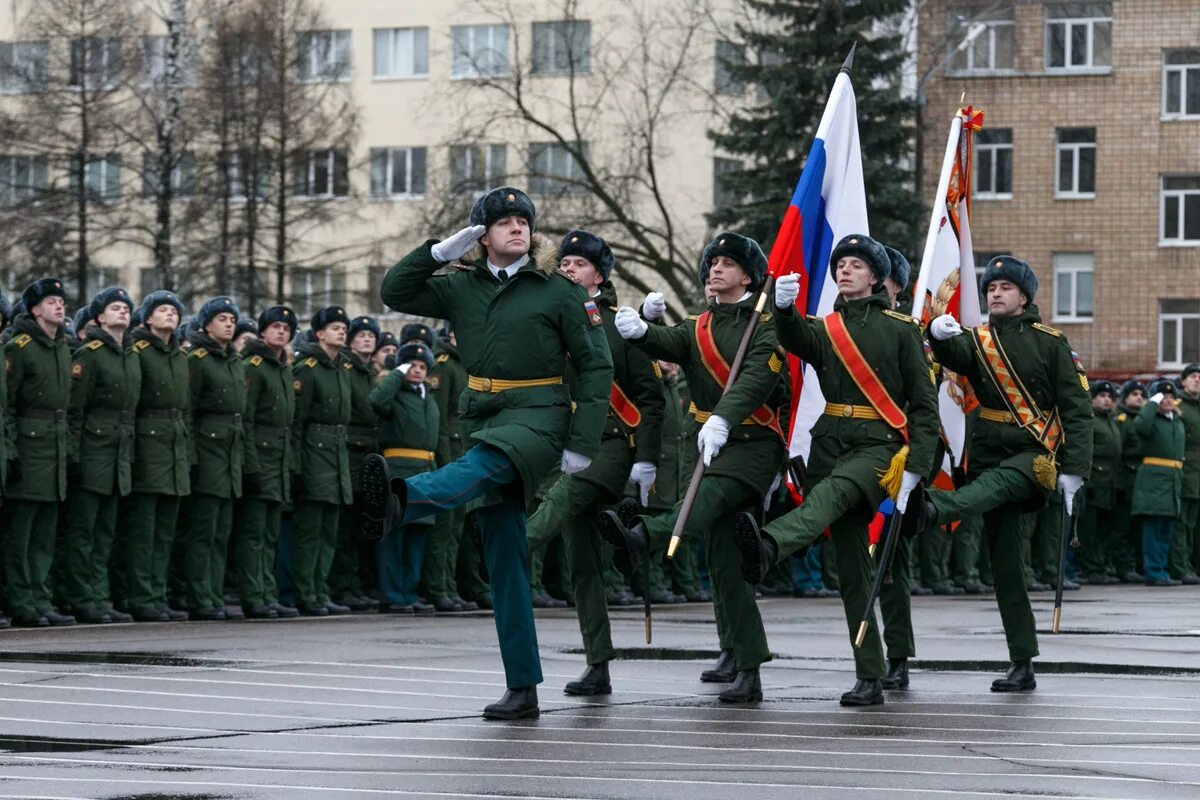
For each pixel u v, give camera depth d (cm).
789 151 4825
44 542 2033
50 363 2017
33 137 5644
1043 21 6262
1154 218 6203
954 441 1600
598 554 1390
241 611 2261
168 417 2130
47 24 5659
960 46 5856
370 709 1258
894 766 1023
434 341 2486
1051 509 3341
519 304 1200
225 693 1340
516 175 5459
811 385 1480
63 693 1327
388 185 6938
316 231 6750
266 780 960
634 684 1445
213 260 5516
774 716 1248
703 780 967
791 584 2980
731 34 5791
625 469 1400
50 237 5544
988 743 1121
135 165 5931
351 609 2444
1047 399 1483
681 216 6334
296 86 5656
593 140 5897
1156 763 1046
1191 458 3556
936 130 6234
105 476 2070
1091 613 2486
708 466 1330
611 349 1417
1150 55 6191
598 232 5447
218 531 2225
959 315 1723
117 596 2239
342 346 2367
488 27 6825
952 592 3203
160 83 5691
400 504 1134
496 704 1215
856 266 1367
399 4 6944
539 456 1182
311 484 2317
